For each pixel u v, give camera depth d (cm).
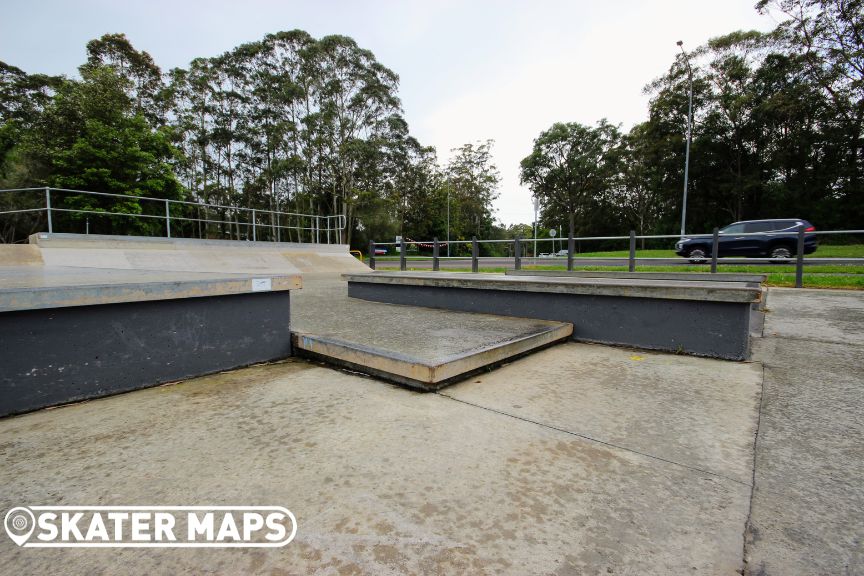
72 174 1972
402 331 312
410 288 475
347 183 3209
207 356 256
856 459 152
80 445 161
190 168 3244
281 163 3033
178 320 242
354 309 441
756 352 306
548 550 104
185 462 147
